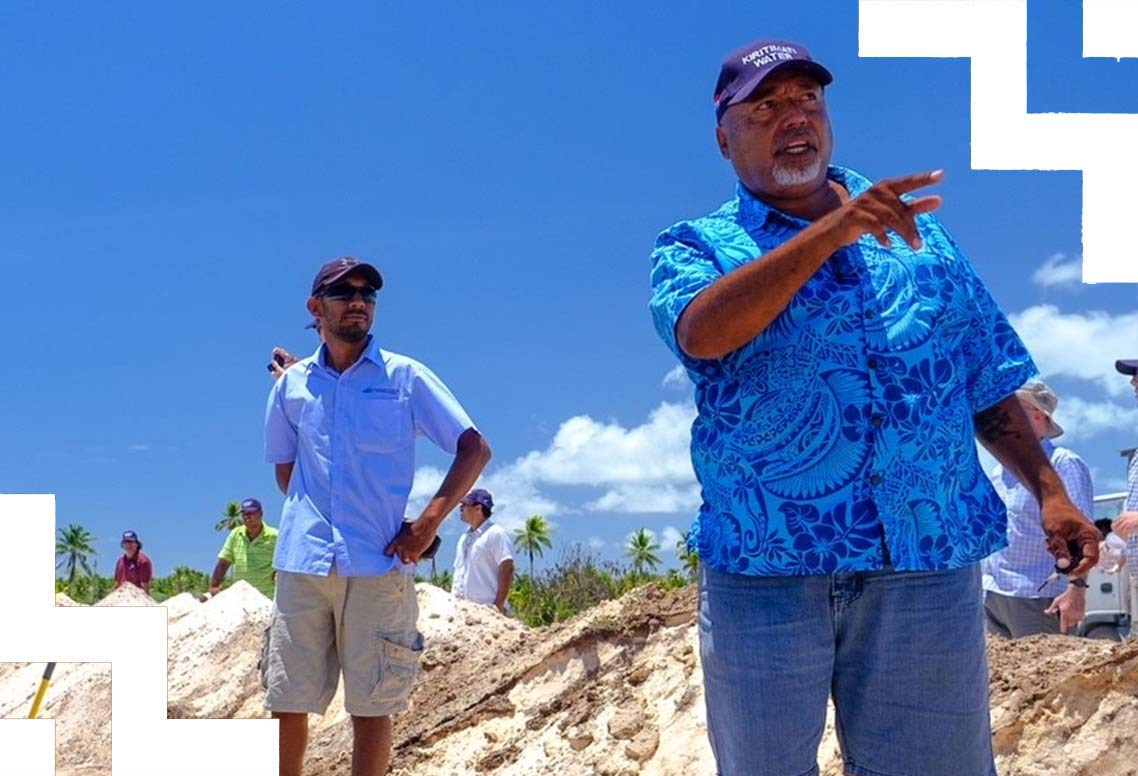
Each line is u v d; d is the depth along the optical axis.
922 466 3.13
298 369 5.95
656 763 6.13
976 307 3.39
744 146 3.34
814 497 3.11
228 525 32.62
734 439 3.19
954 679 3.13
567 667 6.95
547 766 6.42
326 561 5.69
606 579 19.30
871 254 3.26
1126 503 7.04
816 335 3.15
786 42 3.33
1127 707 4.88
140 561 17.83
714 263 3.29
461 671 7.81
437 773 6.75
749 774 3.13
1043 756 4.91
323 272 5.85
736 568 3.14
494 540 10.29
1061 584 6.80
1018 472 3.46
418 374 5.91
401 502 5.82
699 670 6.40
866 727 3.22
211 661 9.40
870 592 3.14
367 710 5.74
